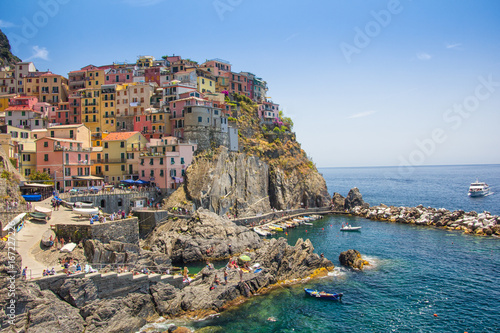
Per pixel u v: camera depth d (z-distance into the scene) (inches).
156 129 4606.3
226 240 3157.0
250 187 4648.1
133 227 2468.0
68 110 5019.7
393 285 2390.5
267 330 1808.6
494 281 2449.6
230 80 6038.4
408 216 4680.1
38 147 3595.0
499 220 3951.8
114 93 4985.2
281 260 2509.8
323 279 2482.8
